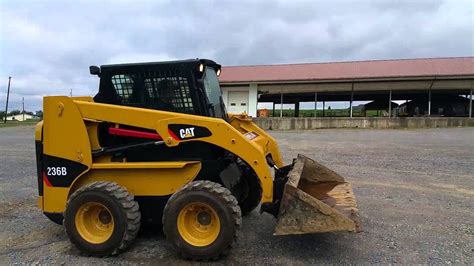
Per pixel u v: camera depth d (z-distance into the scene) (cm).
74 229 405
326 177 520
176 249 388
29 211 584
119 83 455
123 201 397
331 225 358
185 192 386
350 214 397
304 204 363
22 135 2256
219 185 393
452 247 430
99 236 408
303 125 2350
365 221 524
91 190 400
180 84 439
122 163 429
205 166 426
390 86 2503
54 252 417
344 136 1792
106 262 389
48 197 441
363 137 1728
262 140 518
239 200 511
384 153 1203
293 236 462
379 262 389
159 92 445
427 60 2758
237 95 2705
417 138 1642
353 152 1233
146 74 446
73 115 427
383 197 657
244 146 397
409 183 770
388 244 439
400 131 2025
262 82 2594
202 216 391
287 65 3002
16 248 430
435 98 3006
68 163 434
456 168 938
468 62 2609
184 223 391
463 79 2394
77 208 404
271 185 398
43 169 443
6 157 1227
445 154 1167
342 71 2681
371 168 942
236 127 550
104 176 437
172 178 430
